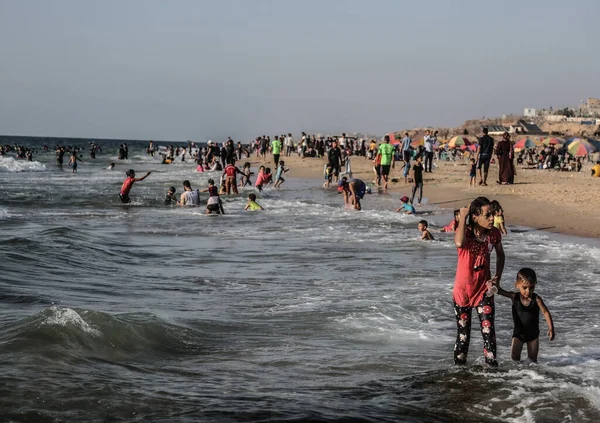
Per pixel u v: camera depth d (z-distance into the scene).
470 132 155.12
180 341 7.97
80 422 5.14
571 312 9.99
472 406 5.91
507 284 11.87
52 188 36.19
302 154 66.50
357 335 8.62
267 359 7.41
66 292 10.70
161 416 5.36
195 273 13.17
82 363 6.64
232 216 23.75
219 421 5.29
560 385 6.45
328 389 6.34
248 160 67.50
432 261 14.60
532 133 137.25
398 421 5.50
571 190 28.89
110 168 62.66
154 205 27.98
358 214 23.81
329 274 13.05
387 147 32.88
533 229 19.89
